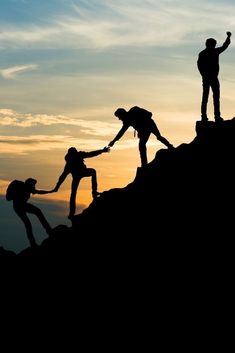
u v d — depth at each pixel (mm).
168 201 21531
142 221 21359
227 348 15992
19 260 23531
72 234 23000
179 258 19000
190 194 21312
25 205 23297
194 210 20500
